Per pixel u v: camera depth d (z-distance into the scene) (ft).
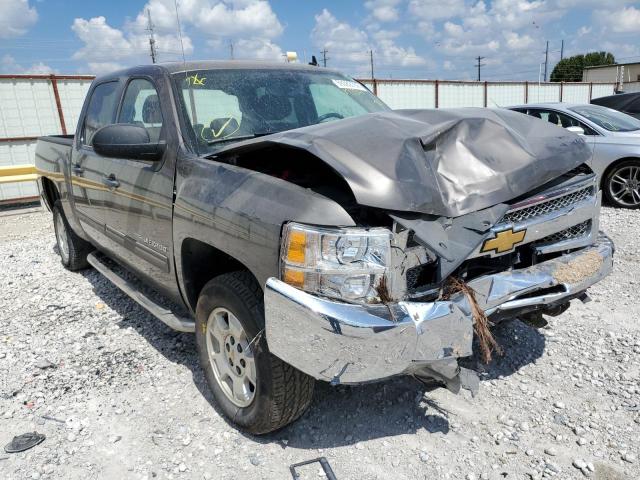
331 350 6.70
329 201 7.03
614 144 25.81
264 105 11.12
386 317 6.73
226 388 9.21
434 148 7.97
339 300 6.81
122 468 8.27
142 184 10.47
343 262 6.77
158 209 9.98
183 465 8.24
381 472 7.96
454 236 7.30
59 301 15.43
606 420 8.94
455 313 7.19
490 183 7.80
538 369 10.59
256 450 8.55
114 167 11.80
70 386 10.68
